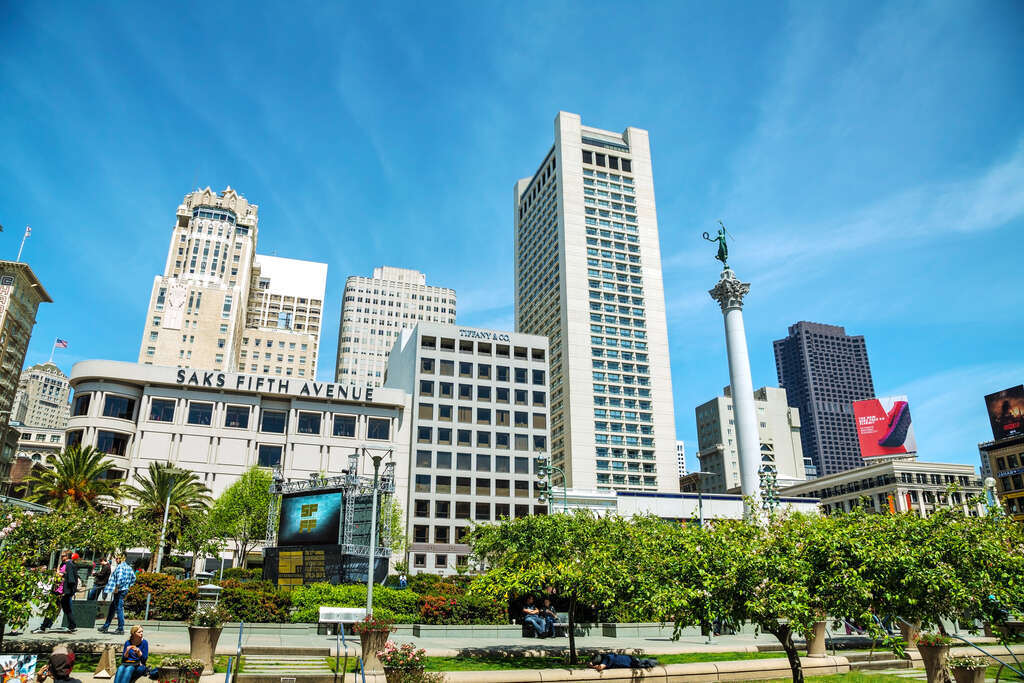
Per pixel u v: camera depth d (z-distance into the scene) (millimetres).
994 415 105000
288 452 93438
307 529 44906
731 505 89938
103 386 87688
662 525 24438
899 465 118625
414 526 96875
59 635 21469
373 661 19375
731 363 78250
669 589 18859
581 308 145375
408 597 33344
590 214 155500
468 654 23797
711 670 21266
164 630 25797
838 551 19188
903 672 23594
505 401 108500
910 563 19281
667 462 138750
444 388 105688
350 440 96750
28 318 141500
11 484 122250
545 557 27438
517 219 184125
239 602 29141
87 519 42156
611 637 31391
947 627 30422
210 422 91562
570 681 19641
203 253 184125
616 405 139875
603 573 22016
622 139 170625
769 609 17641
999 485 102625
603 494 88312
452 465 101625
